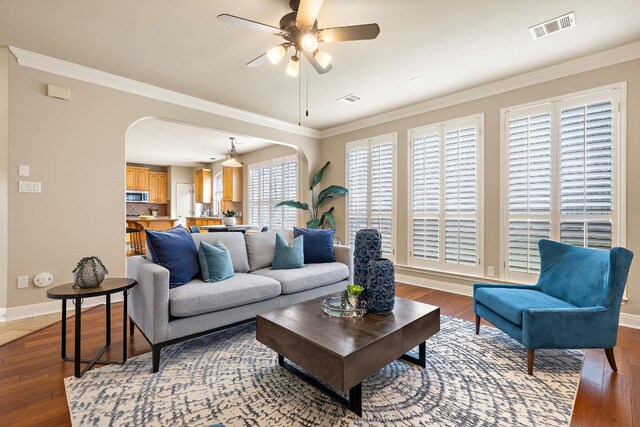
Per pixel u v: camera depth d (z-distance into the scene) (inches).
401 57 121.3
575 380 76.4
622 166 114.3
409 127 180.4
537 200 134.1
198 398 68.6
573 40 109.2
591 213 120.8
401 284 178.2
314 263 136.3
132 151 306.7
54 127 124.4
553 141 129.9
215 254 104.1
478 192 152.4
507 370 81.2
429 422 61.1
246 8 92.7
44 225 122.6
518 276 140.0
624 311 114.7
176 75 138.0
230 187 323.9
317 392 71.2
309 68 131.3
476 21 98.5
